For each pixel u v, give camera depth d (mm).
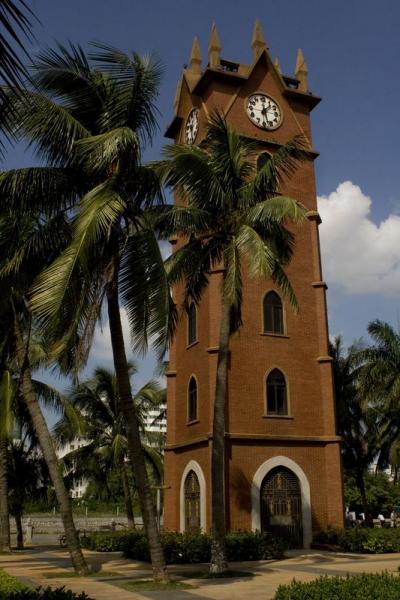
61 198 17141
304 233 31547
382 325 32156
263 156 31859
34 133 16094
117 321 17297
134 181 16750
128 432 17156
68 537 18844
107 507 81062
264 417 27828
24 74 4961
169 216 18328
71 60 16531
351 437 38312
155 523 16875
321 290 30688
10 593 9539
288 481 27625
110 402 37750
